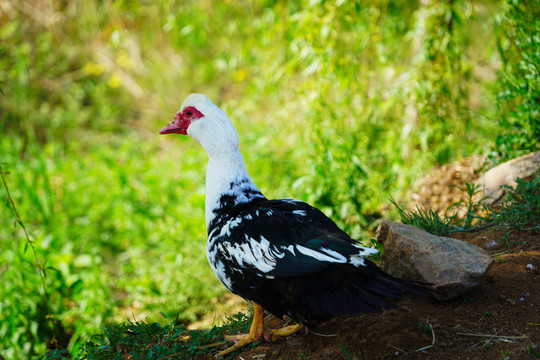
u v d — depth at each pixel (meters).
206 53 11.39
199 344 3.87
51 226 7.53
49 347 6.19
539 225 4.63
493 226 4.90
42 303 6.27
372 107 7.69
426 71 7.24
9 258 6.43
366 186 6.95
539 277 3.98
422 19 7.18
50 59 11.12
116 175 8.11
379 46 7.63
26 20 11.02
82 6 11.47
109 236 7.58
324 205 6.76
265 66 8.27
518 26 6.23
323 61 7.07
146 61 11.91
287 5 8.00
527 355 3.18
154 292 6.41
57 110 10.42
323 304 3.18
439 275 3.68
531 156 5.72
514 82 6.33
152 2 10.68
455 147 7.39
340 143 7.22
